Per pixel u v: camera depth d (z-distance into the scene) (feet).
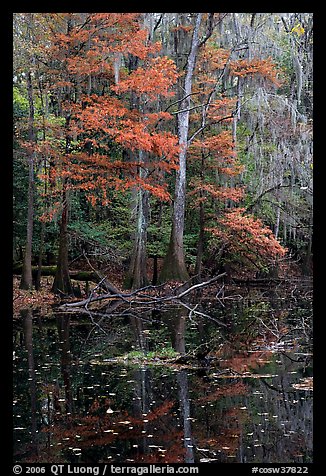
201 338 39.60
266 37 79.92
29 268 64.64
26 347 36.73
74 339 39.65
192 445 18.89
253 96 78.54
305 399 24.06
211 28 75.51
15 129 64.23
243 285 86.02
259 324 46.26
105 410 22.84
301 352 35.04
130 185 59.82
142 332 42.73
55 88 68.18
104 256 77.97
